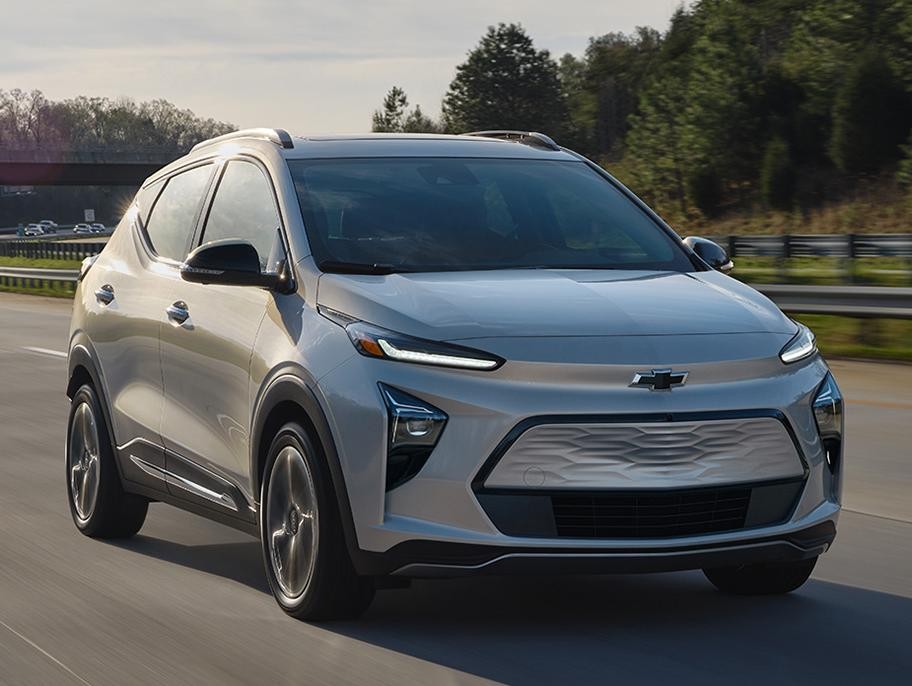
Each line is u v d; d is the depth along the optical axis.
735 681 4.68
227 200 6.47
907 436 10.59
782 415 5.08
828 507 5.29
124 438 6.91
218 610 5.68
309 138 6.55
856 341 17.64
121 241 7.41
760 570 5.80
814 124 80.38
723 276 6.00
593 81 165.12
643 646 5.09
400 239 5.84
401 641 5.15
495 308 5.18
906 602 5.81
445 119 145.38
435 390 4.91
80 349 7.38
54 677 4.84
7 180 113.31
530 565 4.88
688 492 4.91
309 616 5.39
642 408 4.88
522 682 4.66
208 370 6.06
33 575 6.41
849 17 79.44
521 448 4.86
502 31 143.50
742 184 85.88
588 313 5.20
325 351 5.23
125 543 7.12
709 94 85.81
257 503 5.72
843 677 4.73
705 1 103.62
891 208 71.69
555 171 6.66
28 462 9.69
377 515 4.97
